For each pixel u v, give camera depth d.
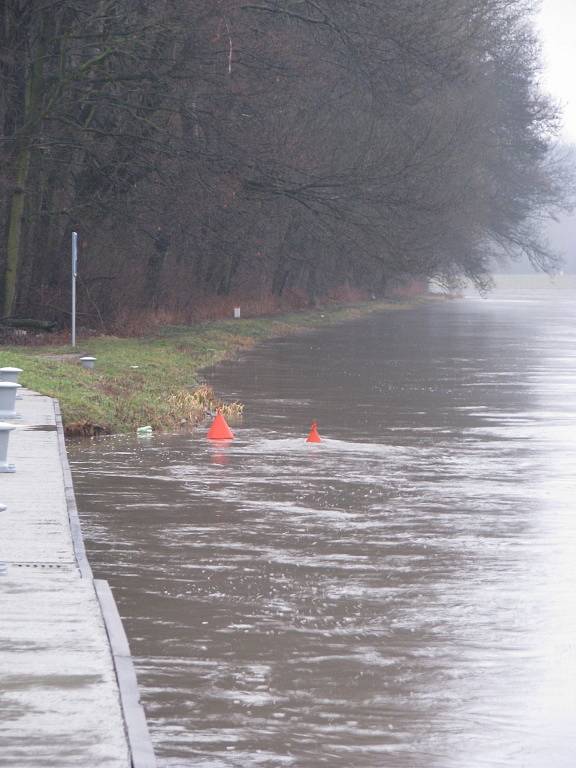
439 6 77.00
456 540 21.67
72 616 13.97
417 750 11.99
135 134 69.69
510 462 30.73
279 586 18.36
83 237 71.38
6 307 65.56
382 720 12.79
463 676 14.27
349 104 86.25
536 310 141.62
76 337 66.12
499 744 12.19
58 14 65.62
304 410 41.53
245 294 107.25
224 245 78.38
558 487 27.17
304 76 69.38
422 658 14.94
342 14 71.25
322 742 12.15
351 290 151.25
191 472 28.53
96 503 24.64
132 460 30.22
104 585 15.81
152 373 49.47
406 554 20.56
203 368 57.47
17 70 65.81
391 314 126.88
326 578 18.89
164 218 72.00
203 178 69.00
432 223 90.94
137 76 64.88
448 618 16.72
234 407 40.09
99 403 37.16
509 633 16.03
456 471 29.25
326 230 82.81
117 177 69.12
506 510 24.48
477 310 140.88
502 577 19.05
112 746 10.33
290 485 27.00
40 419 31.22
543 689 13.85
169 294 86.31
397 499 25.52
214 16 64.44
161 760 11.60
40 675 12.01
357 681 14.03
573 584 18.64
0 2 63.56
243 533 22.05
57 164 69.62
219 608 17.09
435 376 55.03
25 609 14.24
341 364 61.16
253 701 13.30
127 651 12.95
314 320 106.12
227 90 67.00
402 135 89.50
